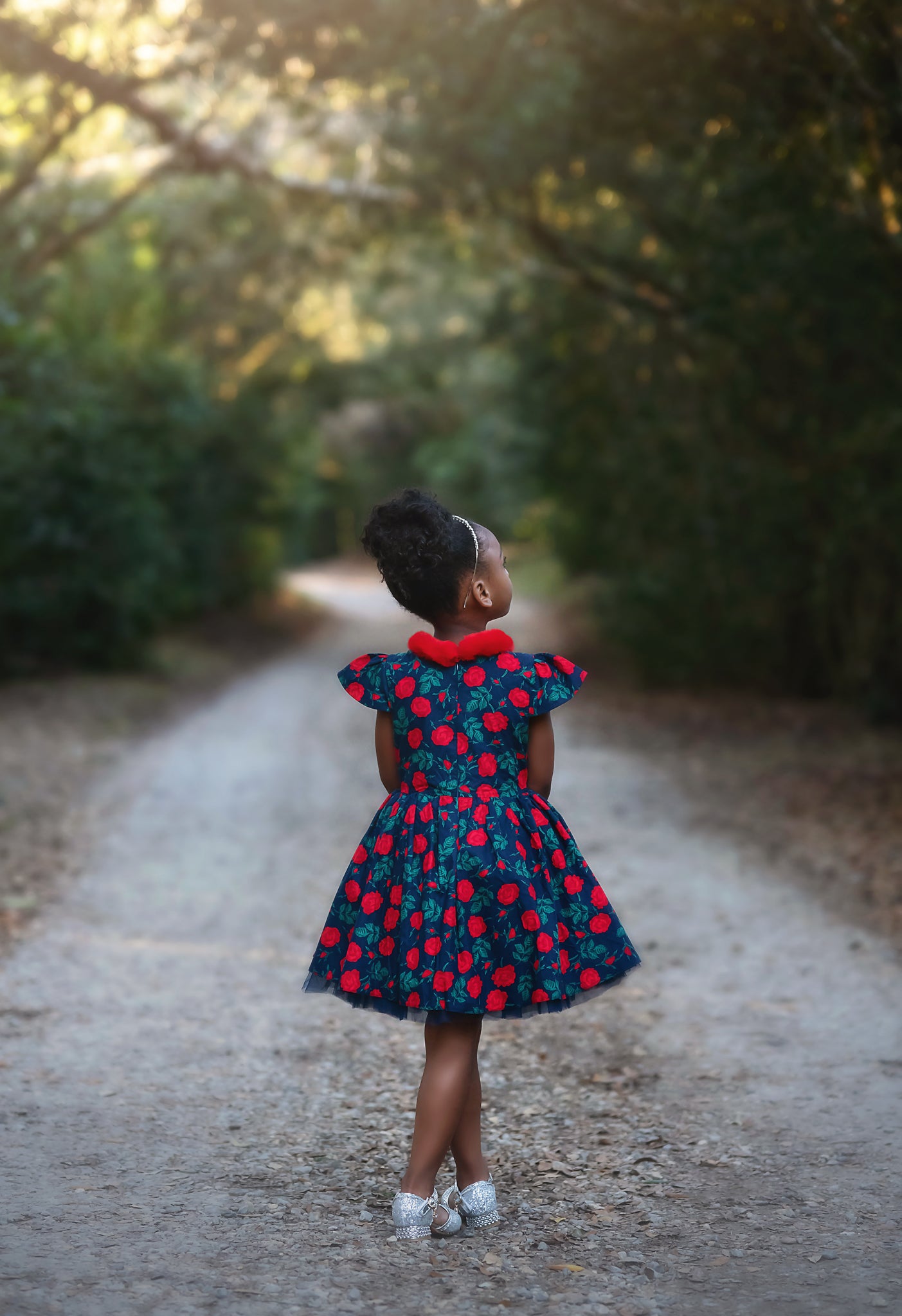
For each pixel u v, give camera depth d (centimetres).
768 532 1302
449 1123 269
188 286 2028
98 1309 231
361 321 2700
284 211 1758
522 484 3005
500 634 281
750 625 1435
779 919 561
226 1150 317
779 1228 272
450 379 3247
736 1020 425
